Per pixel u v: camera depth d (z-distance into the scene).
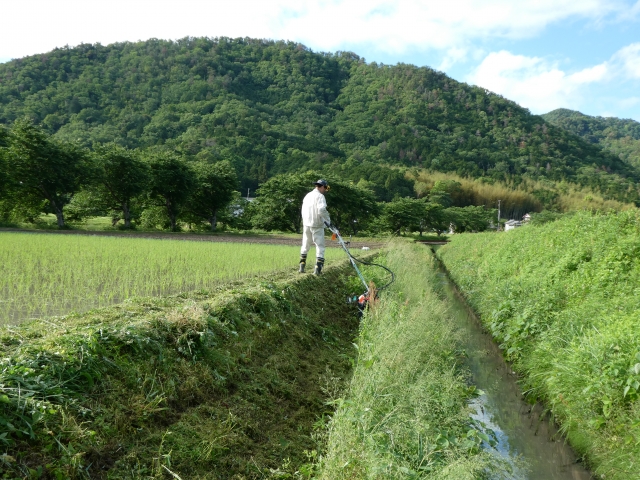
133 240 17.06
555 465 4.76
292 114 183.25
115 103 146.88
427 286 12.54
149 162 39.84
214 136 127.69
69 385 3.26
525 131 178.75
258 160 114.94
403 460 3.73
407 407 4.40
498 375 7.23
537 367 6.55
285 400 4.91
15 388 2.87
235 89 185.88
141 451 3.17
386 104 189.88
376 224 65.44
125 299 6.17
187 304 5.53
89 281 7.63
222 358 4.70
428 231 74.62
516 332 7.97
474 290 13.09
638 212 11.06
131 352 3.94
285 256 13.69
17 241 13.60
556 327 7.09
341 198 54.81
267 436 4.18
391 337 5.64
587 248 9.83
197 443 3.54
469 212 83.81
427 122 179.25
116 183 36.50
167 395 3.82
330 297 9.09
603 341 5.61
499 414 5.91
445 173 133.00
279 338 6.12
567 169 150.50
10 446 2.59
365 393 4.50
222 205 46.34
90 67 164.12
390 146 152.75
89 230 31.16
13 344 3.75
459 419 4.88
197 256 12.09
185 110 153.25
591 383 5.13
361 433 3.94
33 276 8.03
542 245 12.63
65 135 112.62
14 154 30.55
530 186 126.50
